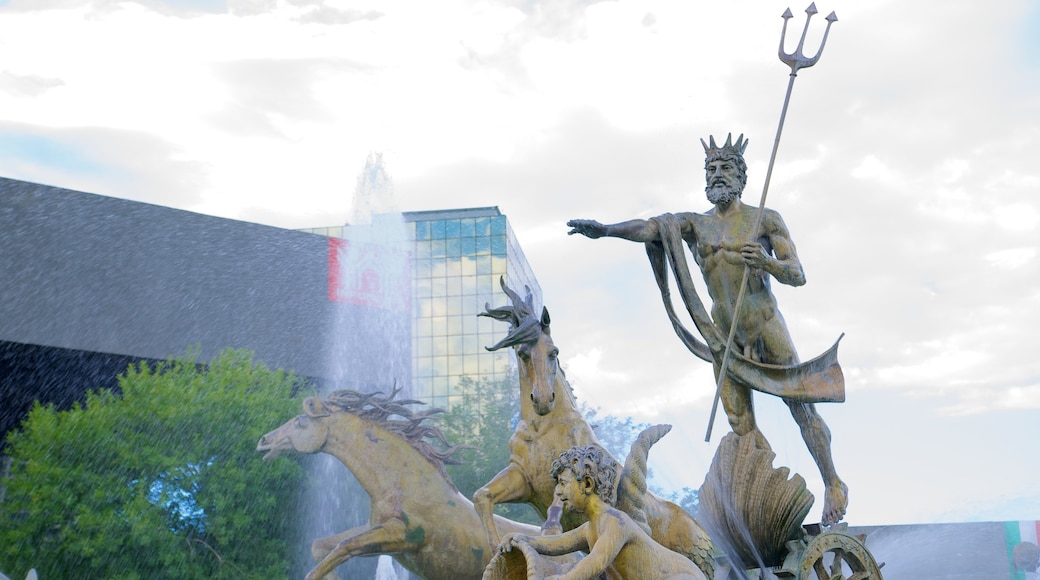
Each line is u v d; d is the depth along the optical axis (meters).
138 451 31.28
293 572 31.59
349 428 14.27
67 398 36.88
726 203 12.54
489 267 58.28
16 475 30.92
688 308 12.43
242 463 31.73
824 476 12.41
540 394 11.24
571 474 8.92
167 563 30.25
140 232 38.56
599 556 8.60
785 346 12.38
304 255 42.62
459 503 14.15
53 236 36.94
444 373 57.16
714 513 12.26
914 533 18.97
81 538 30.22
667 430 11.18
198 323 39.31
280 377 33.62
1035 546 19.34
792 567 11.84
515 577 8.84
